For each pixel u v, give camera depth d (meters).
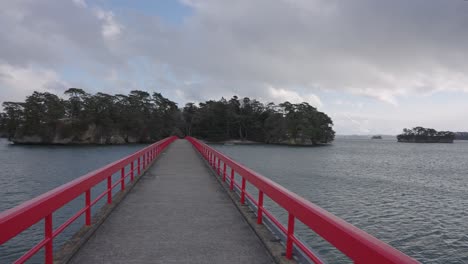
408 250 13.62
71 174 35.16
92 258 4.07
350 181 33.84
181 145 34.56
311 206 2.94
